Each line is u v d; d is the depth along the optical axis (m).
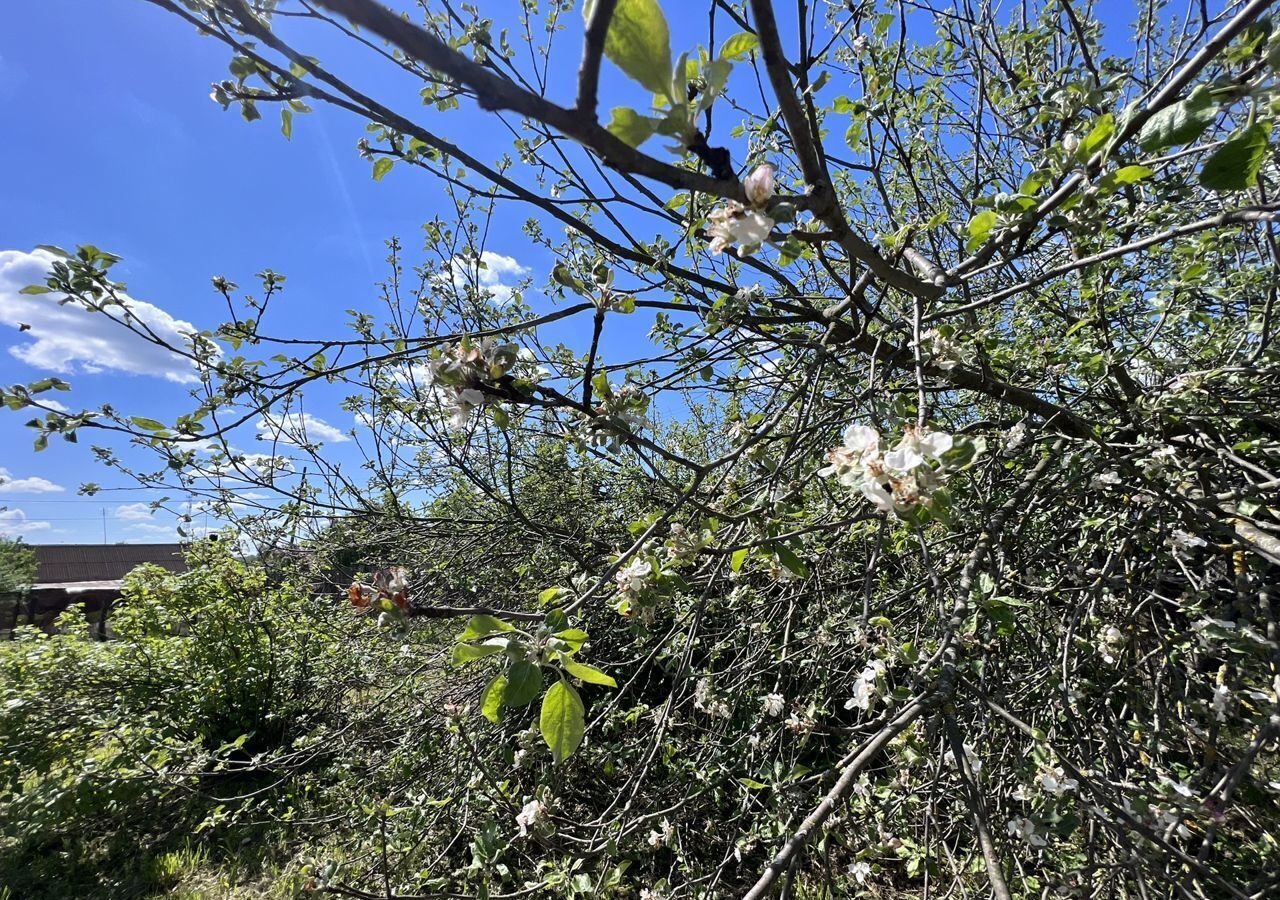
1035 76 2.76
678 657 3.28
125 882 4.25
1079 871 1.93
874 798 2.30
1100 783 1.61
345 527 5.53
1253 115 0.96
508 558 5.52
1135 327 3.00
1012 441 2.23
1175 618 2.54
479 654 1.07
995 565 2.06
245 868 4.23
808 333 2.85
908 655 1.67
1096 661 2.36
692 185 0.72
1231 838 2.09
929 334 2.14
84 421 2.06
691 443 5.48
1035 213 1.35
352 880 3.20
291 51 1.16
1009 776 2.21
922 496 1.10
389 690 4.91
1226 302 2.72
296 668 6.27
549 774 3.14
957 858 2.62
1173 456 2.04
